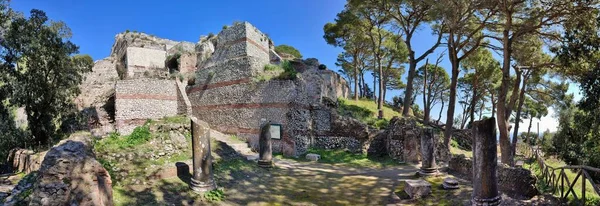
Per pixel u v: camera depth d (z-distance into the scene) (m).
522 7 15.73
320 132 22.08
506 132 16.62
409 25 23.09
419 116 41.72
